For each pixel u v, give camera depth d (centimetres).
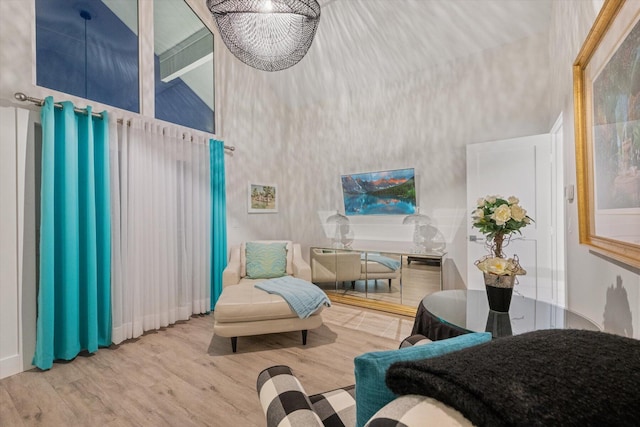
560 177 244
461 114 310
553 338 51
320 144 417
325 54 359
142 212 260
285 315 231
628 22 102
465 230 309
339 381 188
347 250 358
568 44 188
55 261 210
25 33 204
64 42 229
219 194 335
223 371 199
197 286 309
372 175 368
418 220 337
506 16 264
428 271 304
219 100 354
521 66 277
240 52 222
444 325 139
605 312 133
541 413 35
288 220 445
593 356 44
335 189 404
